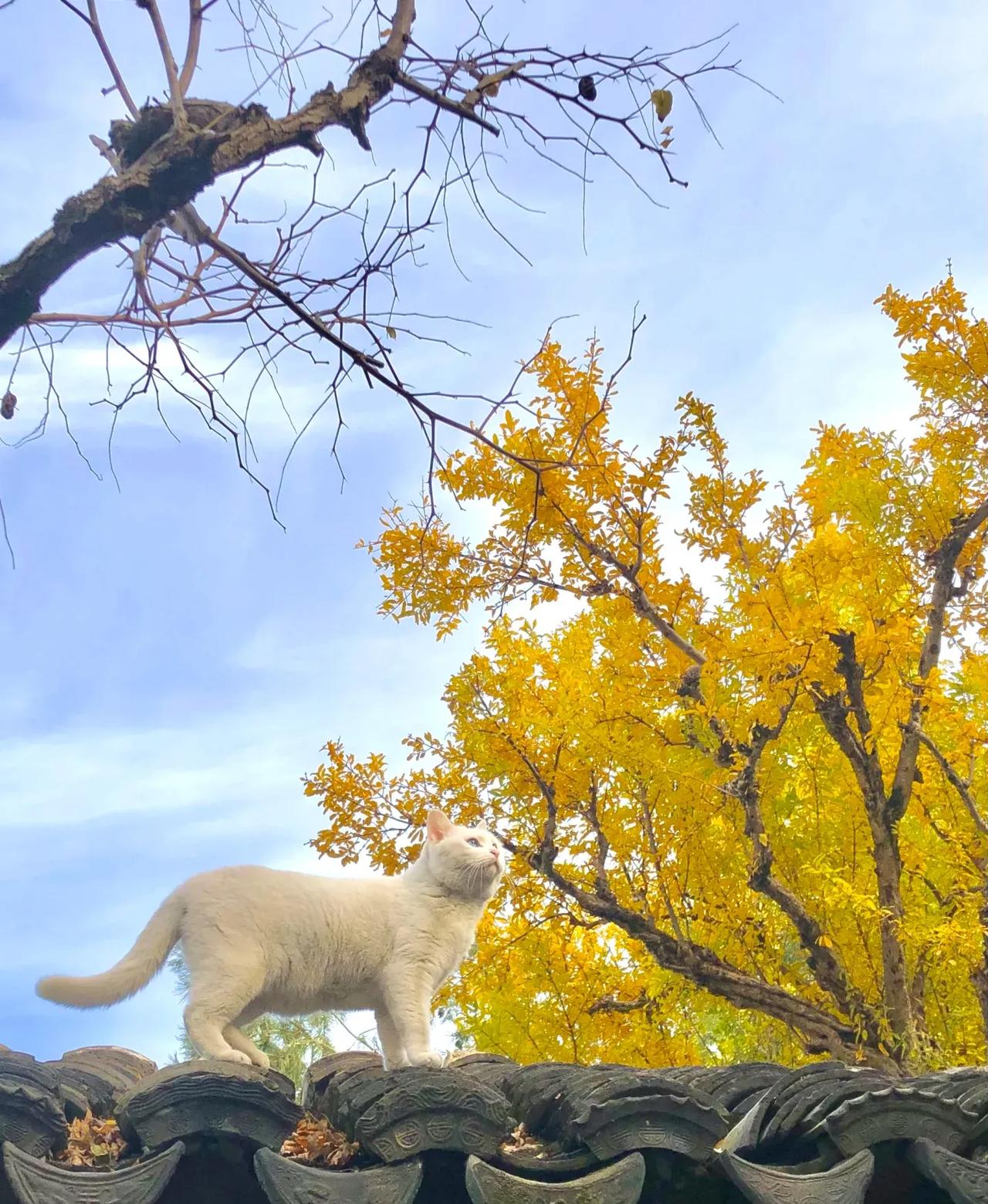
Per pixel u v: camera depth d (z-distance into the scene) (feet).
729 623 10.92
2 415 4.62
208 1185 4.65
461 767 11.23
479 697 11.00
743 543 10.64
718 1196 4.86
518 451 10.28
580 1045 12.07
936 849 11.18
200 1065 4.61
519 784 10.92
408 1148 4.42
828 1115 4.74
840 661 9.59
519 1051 11.89
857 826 11.28
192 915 5.54
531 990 11.97
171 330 4.61
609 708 10.69
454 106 4.43
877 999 10.94
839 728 10.07
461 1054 6.77
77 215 3.96
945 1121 4.81
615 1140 4.62
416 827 10.99
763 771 10.87
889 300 11.34
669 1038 12.40
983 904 9.76
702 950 10.67
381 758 11.33
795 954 11.47
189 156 4.04
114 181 3.99
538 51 4.51
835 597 9.55
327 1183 4.32
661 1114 4.67
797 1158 4.92
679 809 11.23
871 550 11.00
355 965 5.73
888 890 10.30
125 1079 6.37
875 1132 4.76
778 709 9.56
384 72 4.40
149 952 5.52
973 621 11.55
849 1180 4.62
